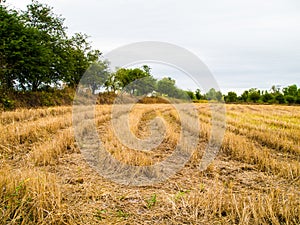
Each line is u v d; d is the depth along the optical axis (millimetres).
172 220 3195
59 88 25812
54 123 9203
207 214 3320
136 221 3197
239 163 5820
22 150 6129
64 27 28406
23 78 20531
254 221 3104
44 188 3359
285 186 4418
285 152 6992
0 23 17922
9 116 11000
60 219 2984
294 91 55375
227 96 54312
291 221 3135
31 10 26281
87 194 3777
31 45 19734
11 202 3115
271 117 16719
